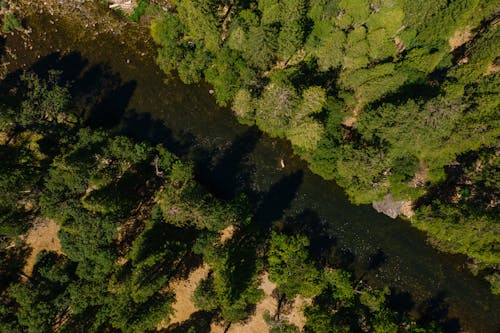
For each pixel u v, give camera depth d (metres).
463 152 77.06
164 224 76.44
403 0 74.00
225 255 72.31
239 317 72.44
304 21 79.44
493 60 80.81
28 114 78.56
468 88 74.69
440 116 67.56
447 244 78.94
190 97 89.69
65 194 73.88
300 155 84.94
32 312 66.50
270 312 76.88
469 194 78.56
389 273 80.75
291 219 83.19
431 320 78.19
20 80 90.69
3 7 94.25
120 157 79.44
